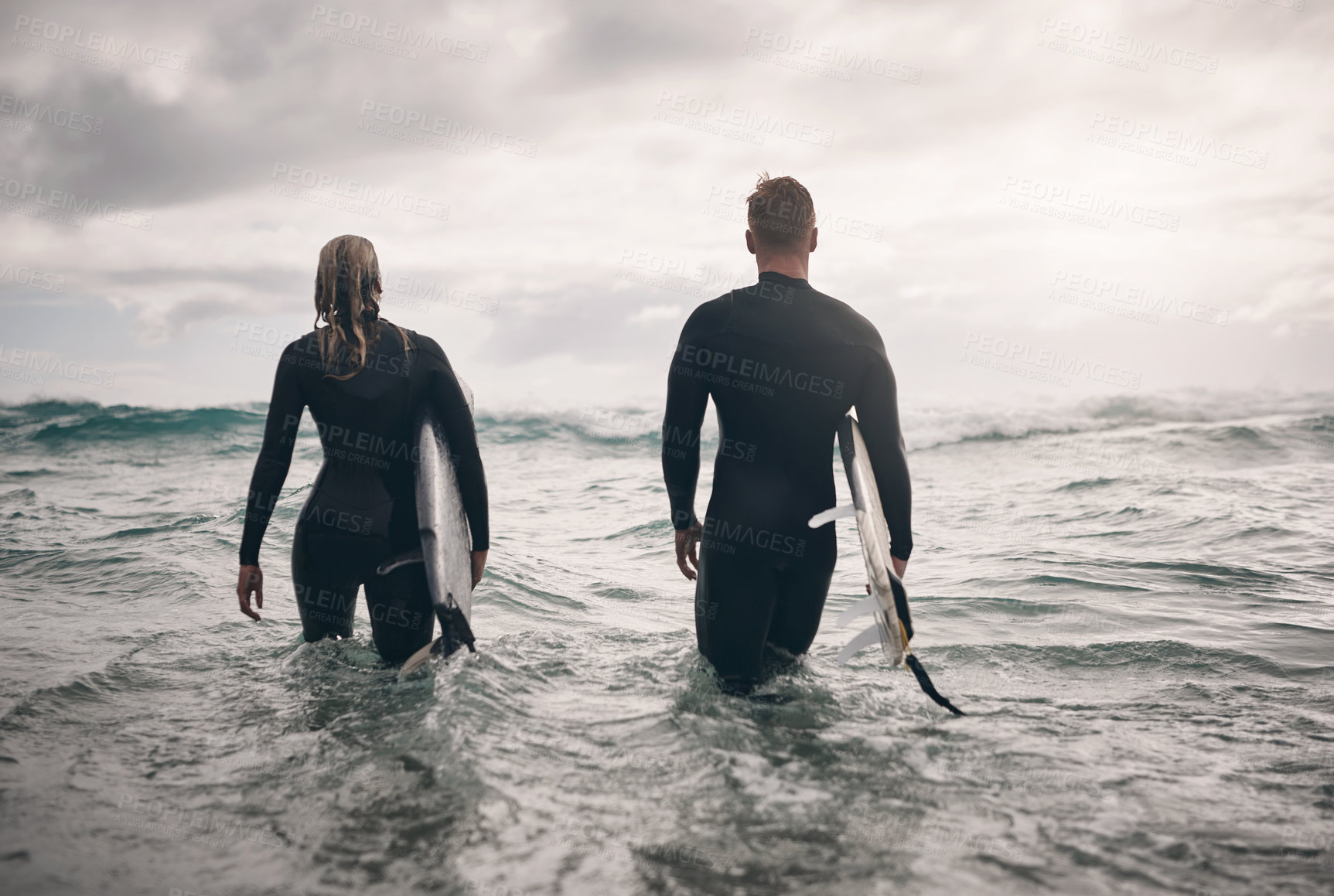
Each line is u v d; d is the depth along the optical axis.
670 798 1.91
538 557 5.37
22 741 2.22
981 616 3.88
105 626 3.51
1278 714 2.59
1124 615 3.90
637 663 3.00
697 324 2.73
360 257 2.74
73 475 9.62
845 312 2.72
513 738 2.25
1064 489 8.25
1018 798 1.94
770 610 2.66
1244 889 1.56
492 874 1.58
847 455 2.58
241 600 2.82
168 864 1.60
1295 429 12.90
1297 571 4.79
